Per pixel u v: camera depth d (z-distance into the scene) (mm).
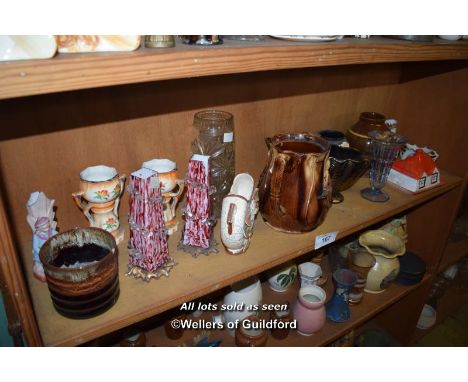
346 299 1143
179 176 901
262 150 1028
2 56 390
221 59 526
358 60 697
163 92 787
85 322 602
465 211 1559
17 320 529
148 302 645
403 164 1066
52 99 669
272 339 1104
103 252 645
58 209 762
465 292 1780
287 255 780
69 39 440
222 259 753
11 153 669
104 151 768
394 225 1238
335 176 934
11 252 481
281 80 959
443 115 1129
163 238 693
